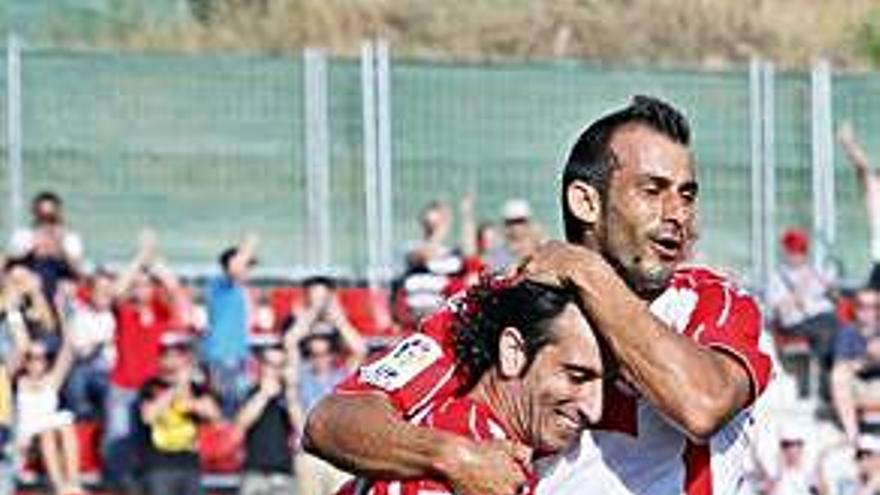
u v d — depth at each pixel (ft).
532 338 42.37
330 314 133.18
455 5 185.47
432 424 42.88
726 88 156.87
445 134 154.10
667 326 43.01
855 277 154.30
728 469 45.68
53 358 129.49
